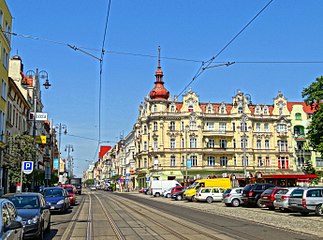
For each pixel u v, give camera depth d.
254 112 88.00
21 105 50.81
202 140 85.00
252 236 15.95
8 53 39.50
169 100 88.62
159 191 65.75
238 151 85.50
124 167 124.88
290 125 88.00
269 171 85.62
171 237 15.66
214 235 16.19
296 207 26.09
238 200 36.78
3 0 36.66
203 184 48.31
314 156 87.31
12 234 8.66
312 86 46.38
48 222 17.02
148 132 88.38
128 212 29.42
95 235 16.45
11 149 34.25
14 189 43.31
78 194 79.25
